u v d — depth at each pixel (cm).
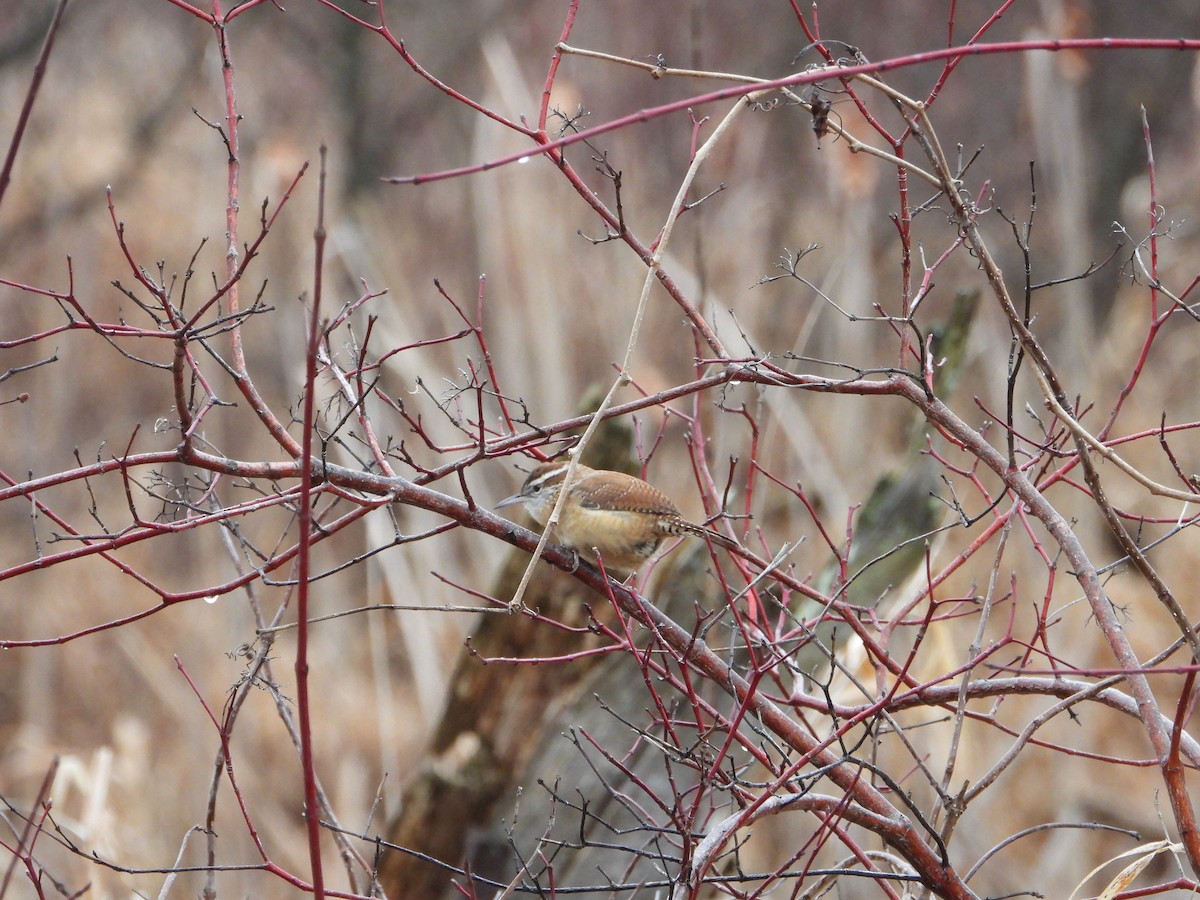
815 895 591
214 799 574
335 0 2519
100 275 2156
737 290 1599
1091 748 1430
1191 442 1672
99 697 1652
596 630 564
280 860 1232
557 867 881
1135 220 2119
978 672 1225
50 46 432
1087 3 2431
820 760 583
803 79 434
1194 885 526
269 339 1967
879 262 1991
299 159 1952
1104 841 1389
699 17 843
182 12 2645
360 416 596
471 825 943
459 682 980
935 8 2552
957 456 1431
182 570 1881
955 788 991
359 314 1461
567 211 1429
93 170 2373
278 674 1528
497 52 1413
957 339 970
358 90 2491
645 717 898
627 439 990
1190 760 545
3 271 2230
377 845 585
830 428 1411
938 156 530
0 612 1784
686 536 846
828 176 1535
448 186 2241
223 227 2041
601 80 2369
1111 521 515
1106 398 1620
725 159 2031
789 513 1334
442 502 579
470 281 1988
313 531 557
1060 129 1255
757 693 589
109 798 1051
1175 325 1958
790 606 923
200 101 2428
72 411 2073
